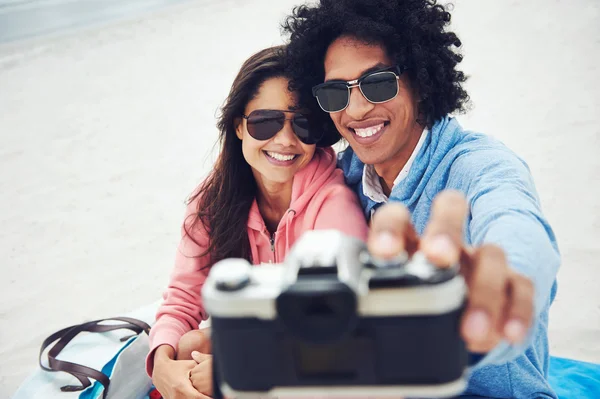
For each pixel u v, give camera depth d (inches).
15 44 360.5
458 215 40.4
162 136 254.7
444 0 329.7
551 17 289.7
